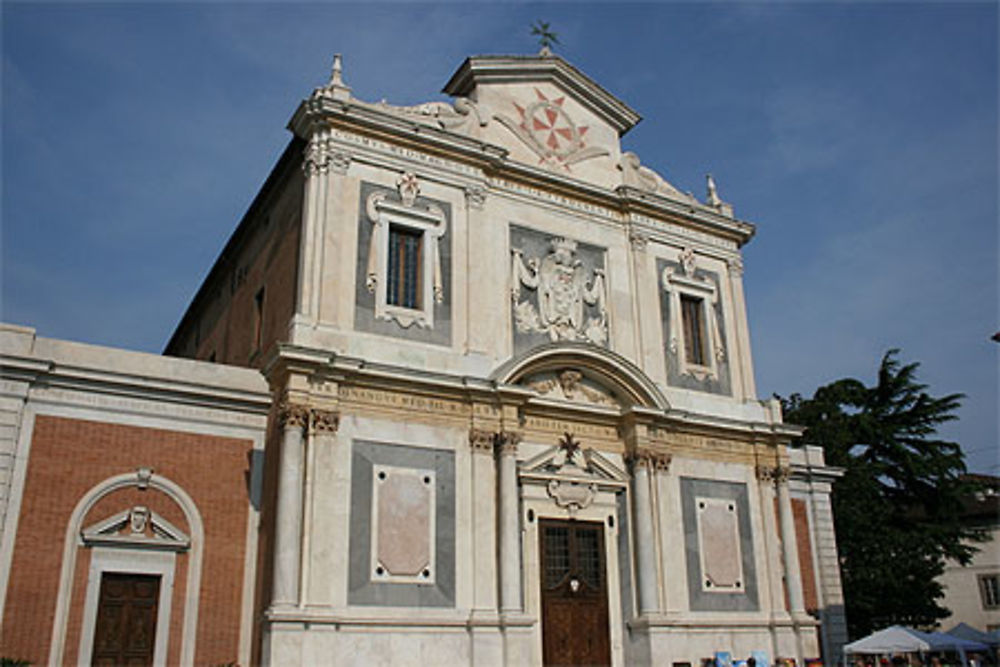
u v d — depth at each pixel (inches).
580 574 815.1
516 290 856.9
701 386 954.1
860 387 1626.5
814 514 1106.7
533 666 743.7
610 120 1014.4
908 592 1325.0
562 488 823.1
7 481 662.5
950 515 1509.6
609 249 941.2
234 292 1035.9
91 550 679.7
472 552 738.2
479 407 780.6
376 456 722.2
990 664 1188.5
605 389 877.8
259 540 735.1
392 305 781.3
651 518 842.2
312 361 695.7
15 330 706.2
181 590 703.1
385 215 799.1
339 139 794.2
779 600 904.3
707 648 834.2
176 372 764.0
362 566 684.1
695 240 1013.2
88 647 657.0
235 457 756.0
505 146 912.9
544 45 994.7
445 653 692.1
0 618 632.4
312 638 636.7
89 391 715.4
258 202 933.8
